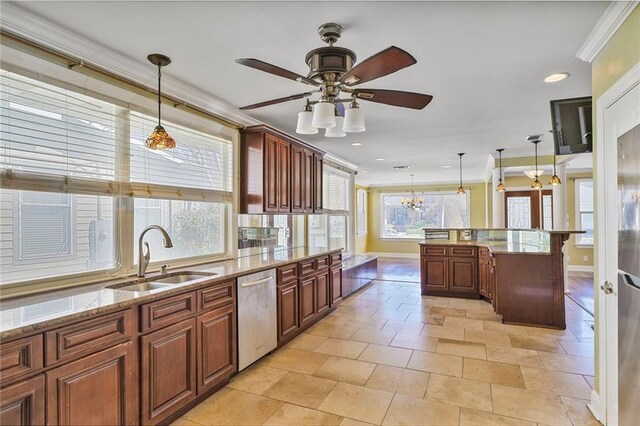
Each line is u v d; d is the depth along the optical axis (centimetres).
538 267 405
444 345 347
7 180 193
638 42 175
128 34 212
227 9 186
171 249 307
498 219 645
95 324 176
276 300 335
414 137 488
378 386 265
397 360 312
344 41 221
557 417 224
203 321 246
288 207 414
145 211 285
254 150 375
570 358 314
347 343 354
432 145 541
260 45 226
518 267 413
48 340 157
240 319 283
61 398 161
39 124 209
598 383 224
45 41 204
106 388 180
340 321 427
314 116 204
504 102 341
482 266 528
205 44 225
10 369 144
